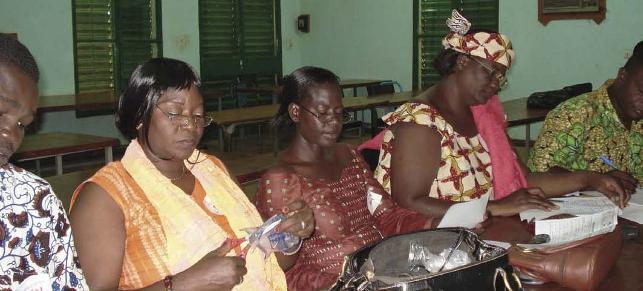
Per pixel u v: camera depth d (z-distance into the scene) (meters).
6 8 7.04
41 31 7.30
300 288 1.79
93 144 4.26
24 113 1.05
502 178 2.24
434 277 1.25
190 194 1.53
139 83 1.42
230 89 8.94
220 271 1.34
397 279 1.31
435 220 1.97
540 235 1.75
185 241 1.42
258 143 8.38
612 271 1.65
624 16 7.10
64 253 1.10
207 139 7.77
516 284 1.36
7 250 1.02
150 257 1.39
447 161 2.16
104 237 1.34
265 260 1.53
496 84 2.14
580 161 2.56
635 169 2.59
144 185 1.42
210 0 8.66
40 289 1.04
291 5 9.59
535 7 7.65
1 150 1.03
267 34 9.35
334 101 1.83
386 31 8.90
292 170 1.83
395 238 1.49
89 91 7.75
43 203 1.07
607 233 1.68
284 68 9.61
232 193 1.60
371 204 2.04
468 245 1.50
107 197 1.36
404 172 2.11
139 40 8.09
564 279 1.52
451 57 2.17
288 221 1.49
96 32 7.72
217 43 8.80
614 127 2.53
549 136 2.55
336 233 1.83
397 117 2.17
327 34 9.48
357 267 1.38
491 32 2.13
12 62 1.02
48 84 7.41
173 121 1.41
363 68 9.20
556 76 7.64
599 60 7.33
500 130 2.29
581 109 2.52
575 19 7.41
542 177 2.36
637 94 2.38
